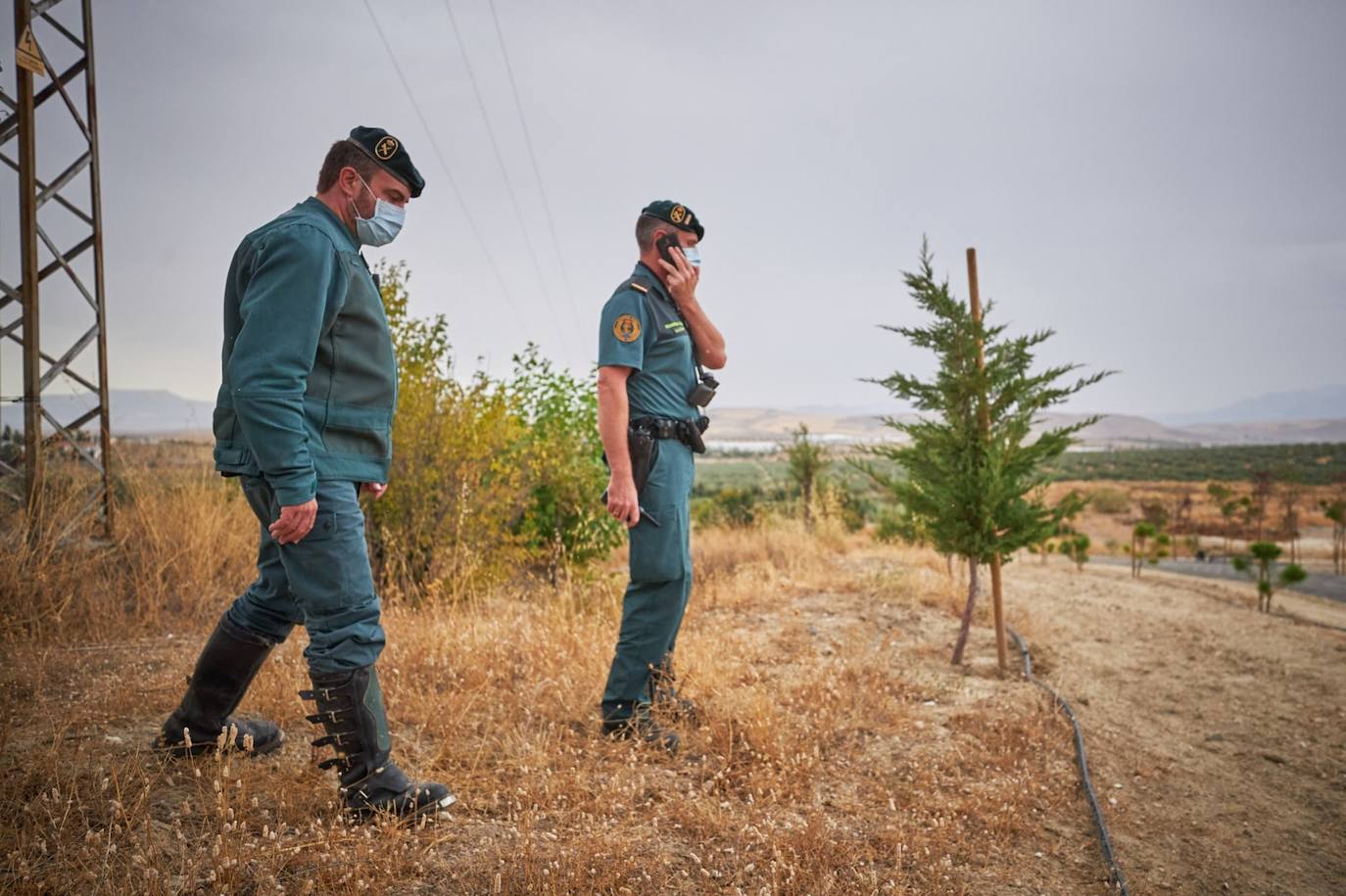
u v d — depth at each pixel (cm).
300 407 214
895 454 559
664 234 340
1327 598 1200
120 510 593
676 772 313
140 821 218
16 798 222
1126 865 303
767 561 884
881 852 276
